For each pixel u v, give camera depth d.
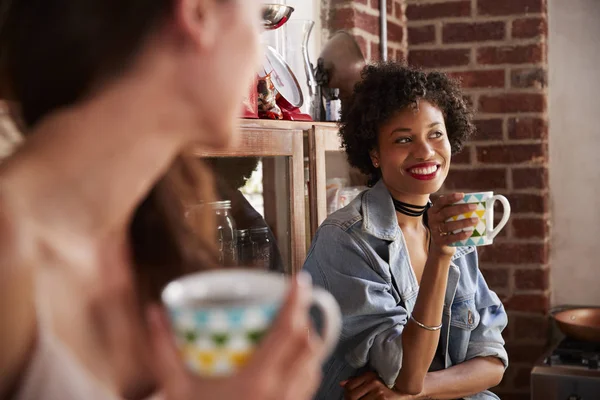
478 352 1.79
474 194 1.45
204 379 0.50
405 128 1.71
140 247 0.75
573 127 3.06
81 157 0.53
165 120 0.56
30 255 0.46
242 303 0.50
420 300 1.52
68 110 0.54
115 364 0.60
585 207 3.07
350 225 1.68
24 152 0.53
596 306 3.07
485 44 2.99
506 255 3.02
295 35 2.28
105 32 0.54
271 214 1.83
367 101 1.76
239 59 0.58
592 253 3.07
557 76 3.07
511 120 2.98
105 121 0.54
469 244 1.45
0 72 0.57
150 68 0.55
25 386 0.46
